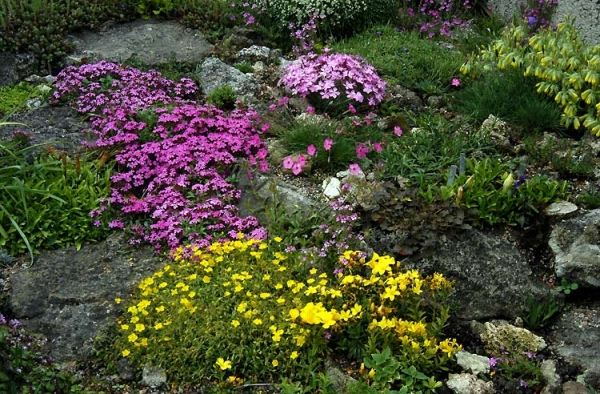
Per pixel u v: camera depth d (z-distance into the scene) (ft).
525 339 4.83
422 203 5.23
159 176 5.69
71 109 6.46
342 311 4.66
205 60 7.17
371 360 4.57
